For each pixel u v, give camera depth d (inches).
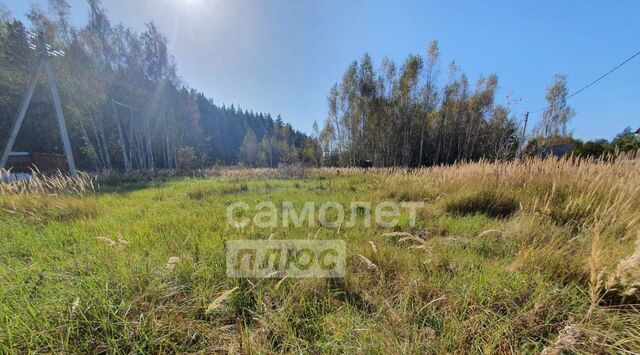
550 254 80.1
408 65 940.6
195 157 907.4
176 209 177.8
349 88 1066.7
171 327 56.6
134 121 772.6
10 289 66.6
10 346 50.1
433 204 184.7
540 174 193.6
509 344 50.7
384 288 72.6
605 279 64.8
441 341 50.6
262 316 61.5
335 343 52.9
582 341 48.6
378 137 1081.4
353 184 328.8
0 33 565.3
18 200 170.7
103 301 59.4
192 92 985.5
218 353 52.6
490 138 992.9
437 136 1124.5
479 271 76.7
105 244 97.0
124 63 714.2
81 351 51.1
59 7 575.2
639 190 124.7
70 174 390.9
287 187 323.3
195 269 79.0
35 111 663.8
